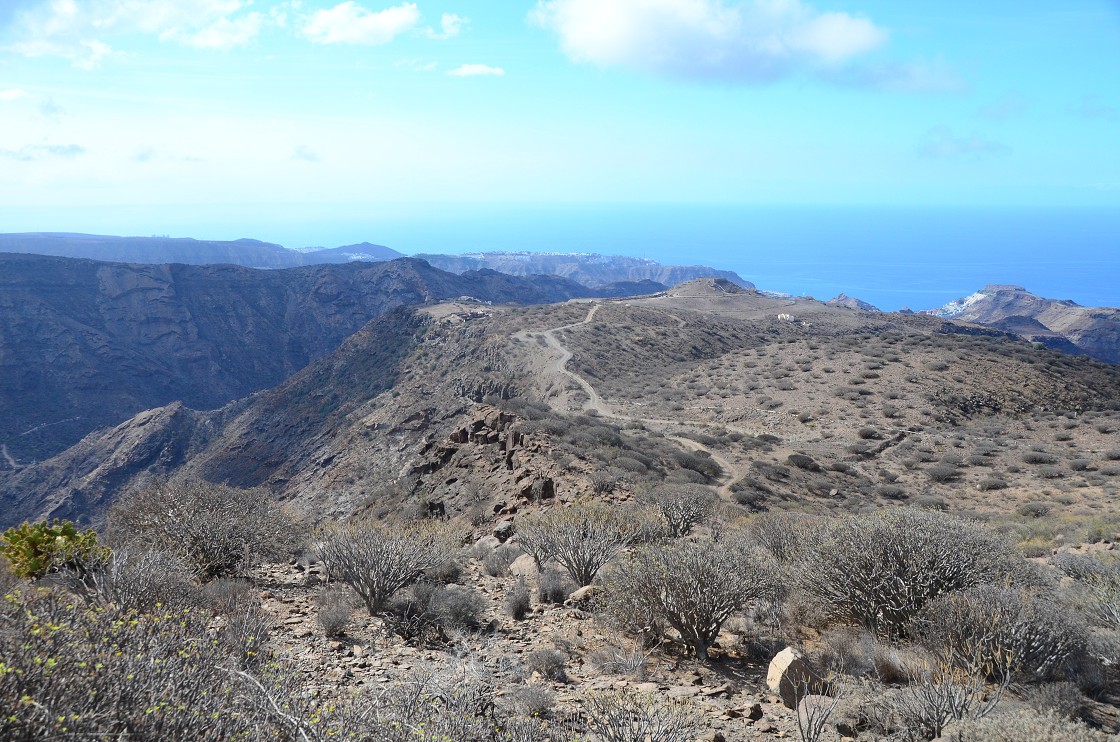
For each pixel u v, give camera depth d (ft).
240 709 12.58
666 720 16.51
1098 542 51.34
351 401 330.34
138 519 37.11
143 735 10.87
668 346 329.11
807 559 29.01
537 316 376.89
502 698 19.29
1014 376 191.83
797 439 153.07
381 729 13.19
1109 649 21.52
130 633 13.87
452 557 40.29
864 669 22.02
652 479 84.99
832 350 229.04
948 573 25.23
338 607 27.27
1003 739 15.16
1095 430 147.13
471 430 96.84
